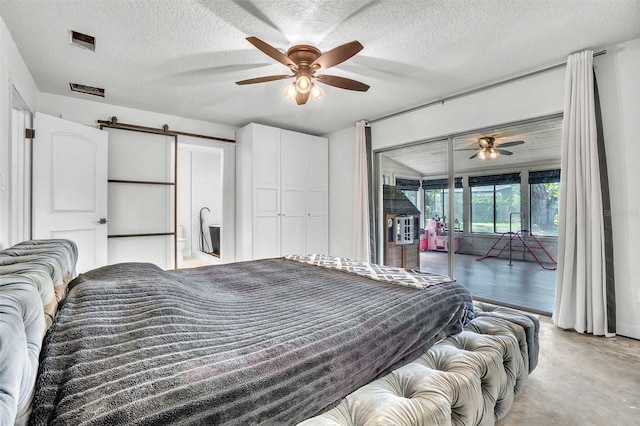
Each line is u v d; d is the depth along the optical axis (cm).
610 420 147
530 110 296
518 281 332
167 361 77
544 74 287
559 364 202
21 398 55
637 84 239
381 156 453
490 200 348
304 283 176
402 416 91
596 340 240
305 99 272
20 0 188
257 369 81
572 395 167
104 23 212
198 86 320
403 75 298
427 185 400
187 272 199
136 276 133
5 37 211
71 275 150
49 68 277
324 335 102
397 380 113
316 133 521
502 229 341
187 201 659
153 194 405
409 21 213
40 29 218
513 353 146
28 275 83
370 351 107
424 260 406
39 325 69
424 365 126
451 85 323
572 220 261
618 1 194
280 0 191
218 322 108
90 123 360
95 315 90
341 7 198
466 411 111
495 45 245
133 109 389
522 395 167
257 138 439
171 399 67
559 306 270
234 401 73
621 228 247
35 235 281
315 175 501
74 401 62
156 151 407
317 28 221
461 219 370
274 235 453
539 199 315
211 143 450
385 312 125
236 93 339
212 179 691
